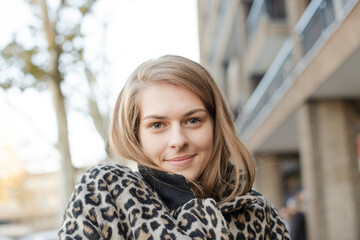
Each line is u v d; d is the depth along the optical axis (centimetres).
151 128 115
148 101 114
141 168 117
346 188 695
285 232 137
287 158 1381
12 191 3247
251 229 124
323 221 691
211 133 118
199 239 106
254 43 1225
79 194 106
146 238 103
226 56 1878
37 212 4275
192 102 115
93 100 591
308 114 714
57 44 563
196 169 117
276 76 938
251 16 1427
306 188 729
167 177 114
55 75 563
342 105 712
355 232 687
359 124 802
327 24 646
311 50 687
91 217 103
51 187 4344
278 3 1166
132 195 108
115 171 112
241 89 1536
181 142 111
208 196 129
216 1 2047
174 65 120
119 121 122
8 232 2903
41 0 556
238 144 129
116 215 105
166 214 108
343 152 705
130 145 117
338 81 616
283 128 955
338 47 529
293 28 814
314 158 707
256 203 131
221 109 129
